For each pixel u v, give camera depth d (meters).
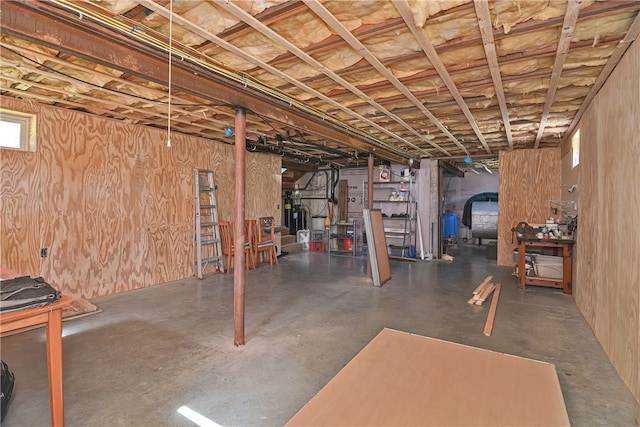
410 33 2.41
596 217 3.31
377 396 1.42
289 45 2.45
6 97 3.68
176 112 4.30
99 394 2.26
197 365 2.66
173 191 5.45
